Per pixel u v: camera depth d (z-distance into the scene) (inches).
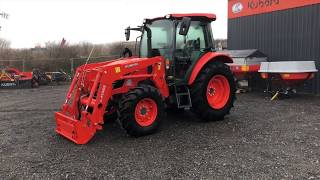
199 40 299.0
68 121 243.1
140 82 265.4
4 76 647.1
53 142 242.1
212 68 293.0
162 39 289.4
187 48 290.4
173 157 204.8
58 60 851.4
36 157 211.3
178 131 263.7
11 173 186.4
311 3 435.2
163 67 272.1
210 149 217.8
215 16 302.5
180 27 261.0
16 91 601.3
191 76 284.4
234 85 307.7
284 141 231.9
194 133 256.8
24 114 358.0
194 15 288.8
